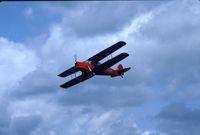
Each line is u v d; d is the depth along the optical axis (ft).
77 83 250.98
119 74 265.34
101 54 231.71
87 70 236.02
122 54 226.99
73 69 244.01
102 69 239.09
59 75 248.93
